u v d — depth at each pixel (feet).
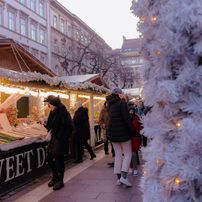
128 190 19.02
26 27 116.98
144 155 7.43
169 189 6.45
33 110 32.17
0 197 18.19
